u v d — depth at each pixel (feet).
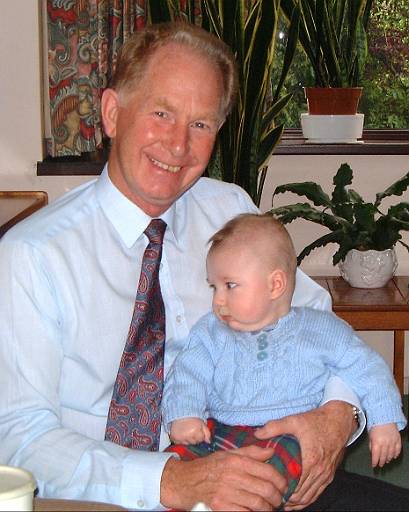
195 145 5.59
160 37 5.52
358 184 12.23
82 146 11.86
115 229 5.62
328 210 12.25
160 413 5.53
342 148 12.00
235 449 5.00
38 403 5.14
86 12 11.43
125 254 5.62
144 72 5.48
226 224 5.78
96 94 11.71
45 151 12.17
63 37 11.58
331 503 5.38
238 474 4.70
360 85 12.71
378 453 5.54
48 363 5.24
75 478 4.91
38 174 11.77
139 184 5.50
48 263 5.31
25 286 5.20
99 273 5.49
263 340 5.61
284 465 5.07
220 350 5.67
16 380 5.14
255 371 5.56
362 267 10.46
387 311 9.66
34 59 11.57
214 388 5.70
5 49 11.54
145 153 5.47
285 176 12.18
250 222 5.69
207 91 5.51
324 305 6.41
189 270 5.96
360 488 5.56
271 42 10.11
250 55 10.09
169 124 5.46
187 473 4.80
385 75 12.73
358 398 5.63
